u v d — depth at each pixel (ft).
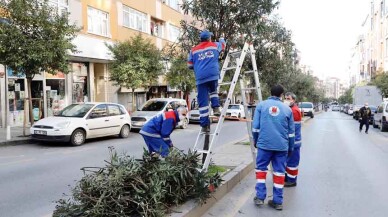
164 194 16.53
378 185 26.23
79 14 74.49
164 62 76.54
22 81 65.87
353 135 68.23
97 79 86.48
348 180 27.84
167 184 16.96
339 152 43.60
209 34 21.93
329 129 83.51
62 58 49.83
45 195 23.32
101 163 34.76
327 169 32.30
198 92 22.21
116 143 50.67
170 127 23.04
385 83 110.01
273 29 41.19
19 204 21.40
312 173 30.48
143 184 15.26
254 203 21.42
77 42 72.23
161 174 16.75
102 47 79.41
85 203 14.66
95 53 77.36
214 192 20.98
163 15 113.09
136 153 41.60
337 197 22.99
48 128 45.91
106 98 86.43
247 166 29.84
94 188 14.85
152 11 105.70
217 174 21.58
